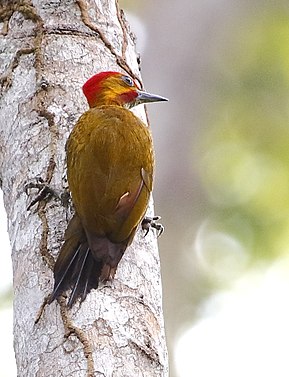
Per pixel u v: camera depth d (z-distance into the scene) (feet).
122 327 29.60
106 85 36.19
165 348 30.71
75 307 29.50
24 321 30.40
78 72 36.37
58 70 36.19
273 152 71.61
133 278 31.30
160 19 75.31
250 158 71.67
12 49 37.11
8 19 38.09
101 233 29.96
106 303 29.84
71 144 31.71
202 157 72.59
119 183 30.81
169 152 72.74
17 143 34.83
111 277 29.50
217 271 68.85
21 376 29.84
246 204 69.77
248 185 70.59
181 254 70.38
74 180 30.96
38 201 32.58
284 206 69.10
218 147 72.74
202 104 74.08
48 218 32.07
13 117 35.65
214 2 75.41
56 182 32.81
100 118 32.30
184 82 74.43
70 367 28.55
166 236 71.00
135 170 31.40
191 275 69.51
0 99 36.81
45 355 29.14
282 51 74.95
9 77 36.63
